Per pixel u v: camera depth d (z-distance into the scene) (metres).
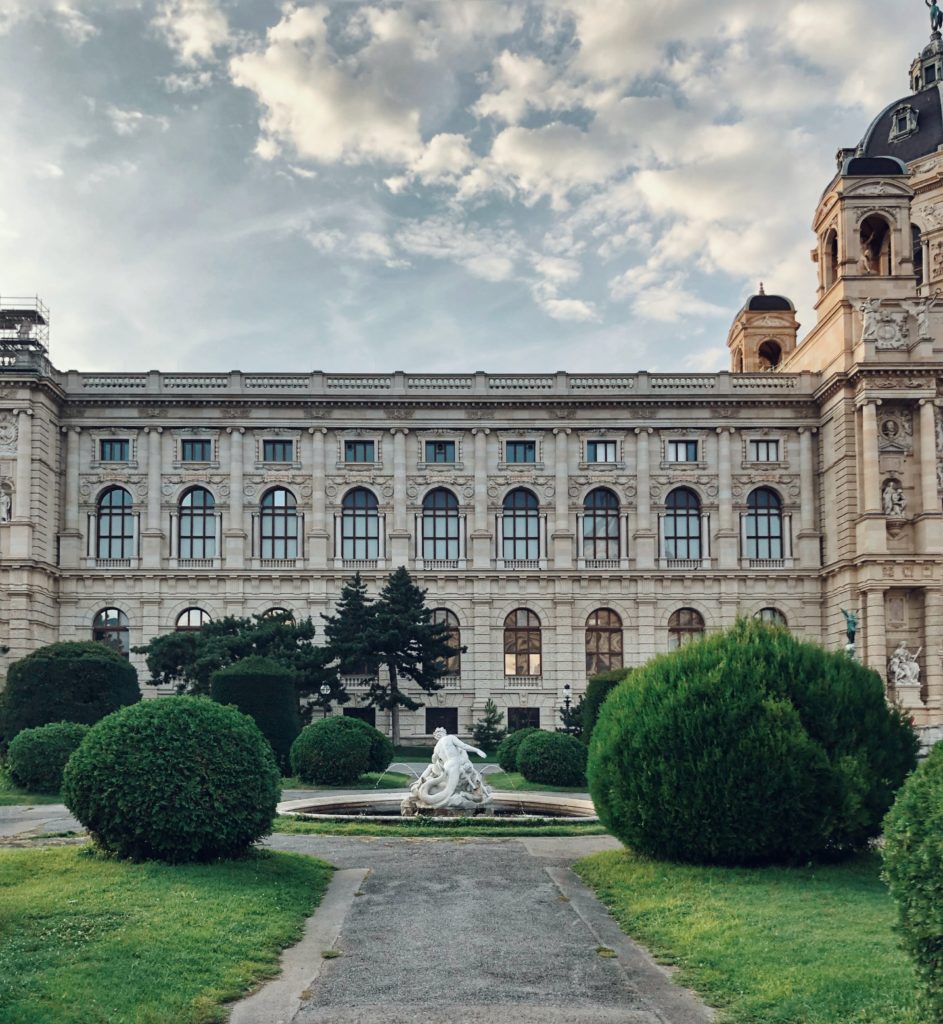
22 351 87.25
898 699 82.94
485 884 27.12
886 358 87.75
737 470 94.00
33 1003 16.62
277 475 92.75
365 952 21.16
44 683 64.12
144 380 92.88
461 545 93.19
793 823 26.97
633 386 95.12
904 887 16.09
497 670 91.50
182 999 17.78
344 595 83.12
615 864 28.44
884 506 87.25
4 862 27.36
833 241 96.94
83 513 91.25
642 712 28.55
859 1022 16.55
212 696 60.72
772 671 28.11
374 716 89.75
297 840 34.09
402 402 93.38
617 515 94.19
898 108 109.12
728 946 20.80
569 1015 17.66
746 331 114.44
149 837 27.00
